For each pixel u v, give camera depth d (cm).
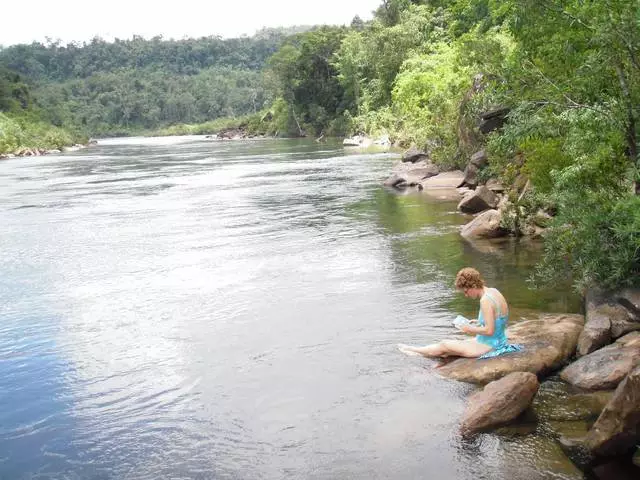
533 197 1352
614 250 816
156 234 1645
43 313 983
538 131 889
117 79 17000
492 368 665
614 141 878
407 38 6162
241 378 697
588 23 872
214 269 1215
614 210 792
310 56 8994
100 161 5244
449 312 884
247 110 16100
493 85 1100
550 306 880
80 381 713
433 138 2906
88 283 1161
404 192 2230
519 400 577
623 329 734
